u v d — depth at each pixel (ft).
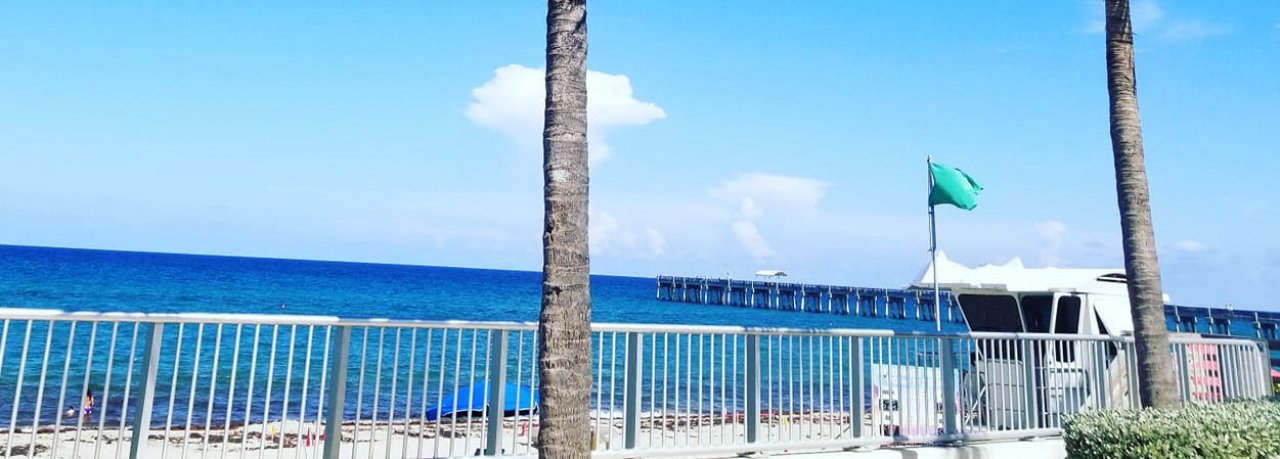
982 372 28.22
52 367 68.49
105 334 93.04
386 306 195.11
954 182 38.68
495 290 310.24
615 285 605.73
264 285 254.88
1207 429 18.29
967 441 24.47
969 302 39.11
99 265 357.82
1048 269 37.58
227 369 67.62
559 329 14.05
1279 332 189.98
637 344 20.90
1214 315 202.28
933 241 39.04
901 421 24.02
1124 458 18.79
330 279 333.62
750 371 22.20
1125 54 23.52
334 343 18.58
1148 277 22.40
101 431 16.37
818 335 23.02
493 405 19.84
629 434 20.67
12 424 15.80
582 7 15.29
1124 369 28.22
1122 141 23.15
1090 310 34.47
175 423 41.83
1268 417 18.78
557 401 13.84
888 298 255.50
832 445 22.67
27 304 147.84
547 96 14.82
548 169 14.53
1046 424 26.48
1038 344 27.40
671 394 47.09
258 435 32.99
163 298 179.42
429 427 34.94
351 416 45.24
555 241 14.29
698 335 21.57
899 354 24.44
